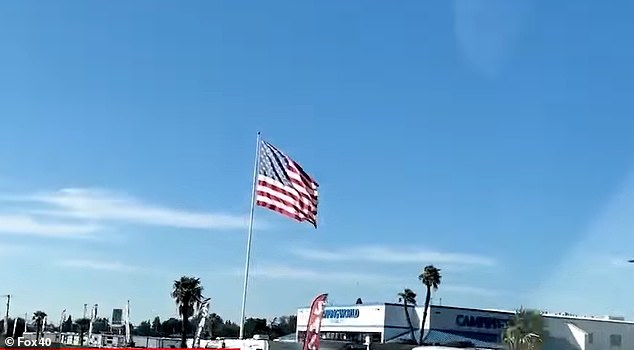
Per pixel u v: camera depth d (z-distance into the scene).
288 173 30.12
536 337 83.00
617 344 94.44
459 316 98.06
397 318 97.00
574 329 92.19
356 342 86.69
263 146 30.19
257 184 29.94
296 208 29.78
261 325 142.62
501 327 99.62
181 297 101.94
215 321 138.38
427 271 96.69
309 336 30.83
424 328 95.69
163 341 111.94
